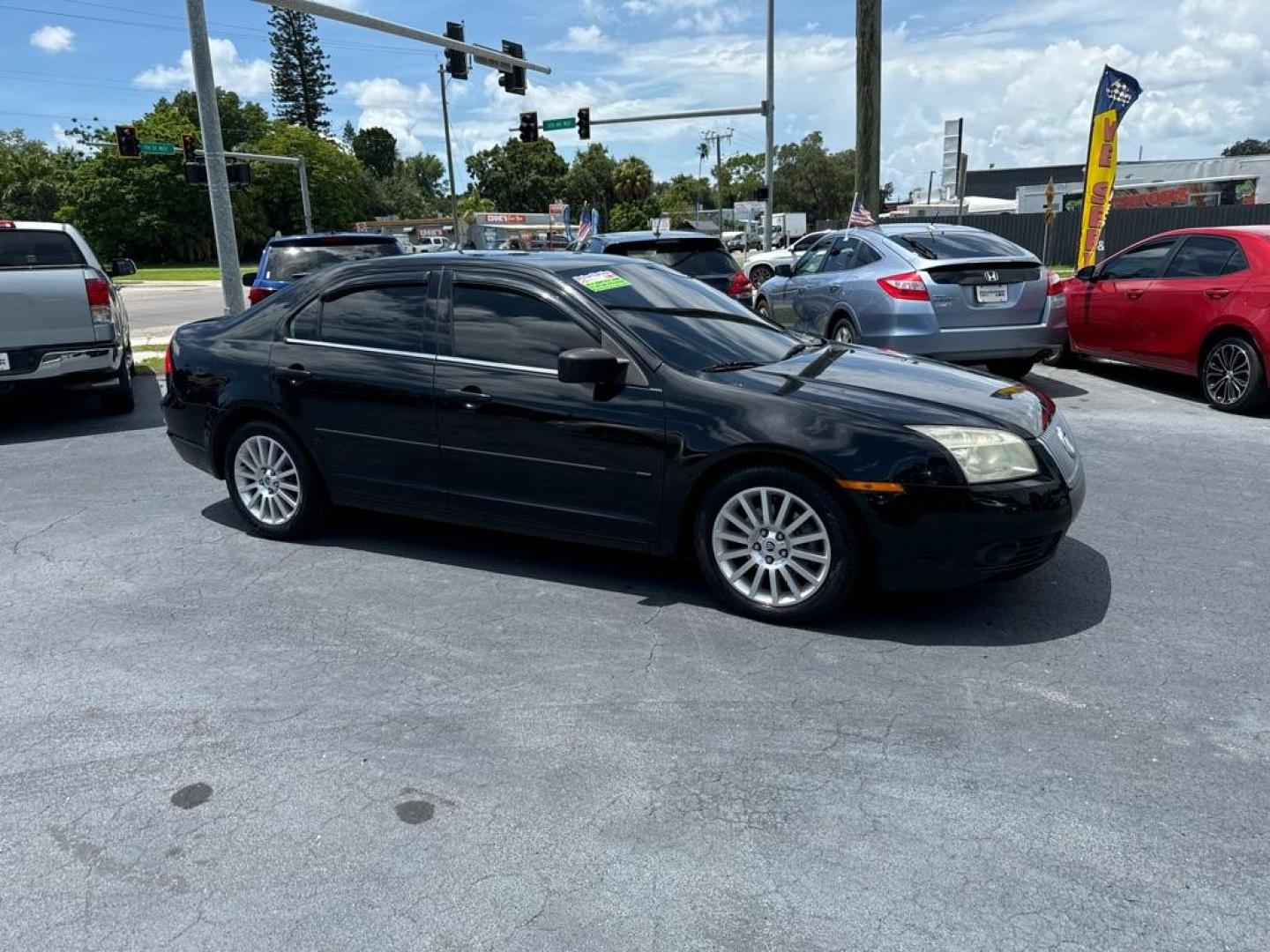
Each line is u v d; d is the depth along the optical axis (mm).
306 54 88438
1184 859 2535
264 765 3045
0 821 2787
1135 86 13648
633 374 4191
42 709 3424
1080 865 2520
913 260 8398
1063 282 8711
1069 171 68438
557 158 115562
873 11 15773
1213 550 4840
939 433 3742
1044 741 3105
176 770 3027
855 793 2846
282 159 38469
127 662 3785
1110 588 4363
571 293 4402
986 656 3707
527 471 4422
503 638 3943
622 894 2443
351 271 5012
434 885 2488
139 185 70812
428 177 131625
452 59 22062
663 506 4145
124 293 36406
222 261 14570
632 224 103125
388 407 4711
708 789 2881
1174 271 8742
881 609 4164
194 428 5379
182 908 2422
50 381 8172
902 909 2371
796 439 3803
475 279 4637
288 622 4145
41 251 8742
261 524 5262
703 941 2279
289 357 5027
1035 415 4094
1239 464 6492
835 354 4785
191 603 4383
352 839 2676
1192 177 45531
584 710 3354
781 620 3988
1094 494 5852
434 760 3061
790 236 49031
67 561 4977
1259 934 2268
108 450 7531
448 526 5441
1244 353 7883
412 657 3789
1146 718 3234
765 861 2557
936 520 3684
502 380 4430
